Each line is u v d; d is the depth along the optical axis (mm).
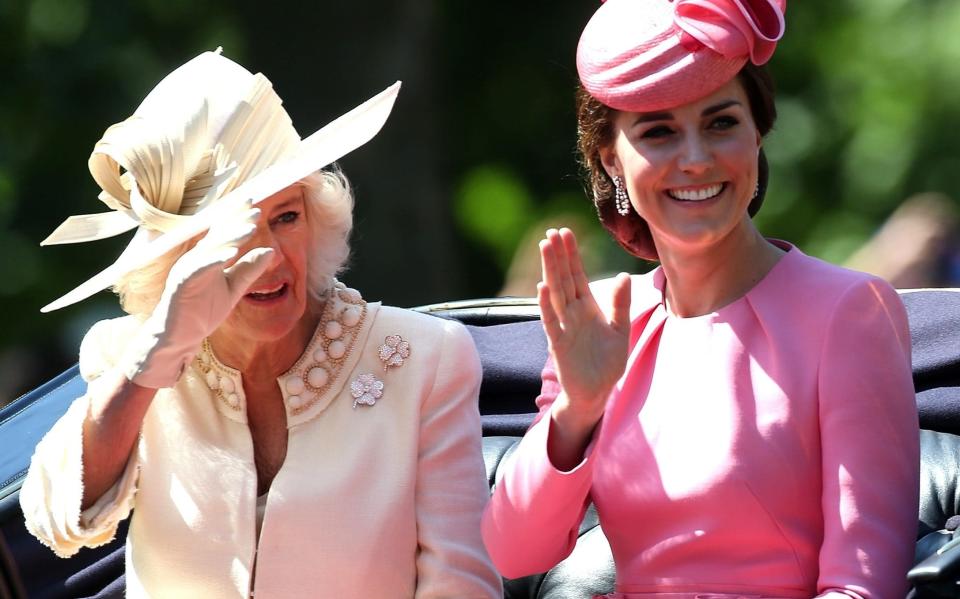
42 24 45094
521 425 15695
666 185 12242
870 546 11508
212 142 13000
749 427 11969
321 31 39906
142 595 13156
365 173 40656
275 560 12914
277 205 12820
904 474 11734
